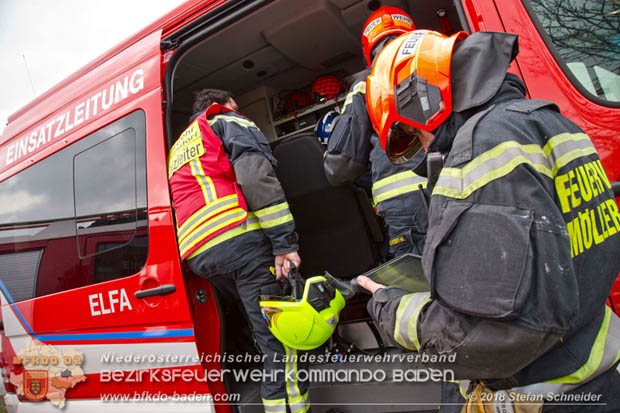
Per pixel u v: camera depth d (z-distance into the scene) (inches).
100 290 77.9
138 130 76.7
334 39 112.0
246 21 98.8
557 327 26.9
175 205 69.5
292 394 70.6
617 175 49.5
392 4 99.3
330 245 82.3
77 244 83.3
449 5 102.0
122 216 77.1
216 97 80.0
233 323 92.0
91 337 79.7
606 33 55.0
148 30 83.0
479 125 32.4
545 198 28.5
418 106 36.3
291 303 62.3
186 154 69.5
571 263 27.8
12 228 96.1
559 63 53.1
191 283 71.0
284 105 135.3
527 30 54.1
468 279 28.8
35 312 87.9
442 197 32.2
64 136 89.1
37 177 92.9
